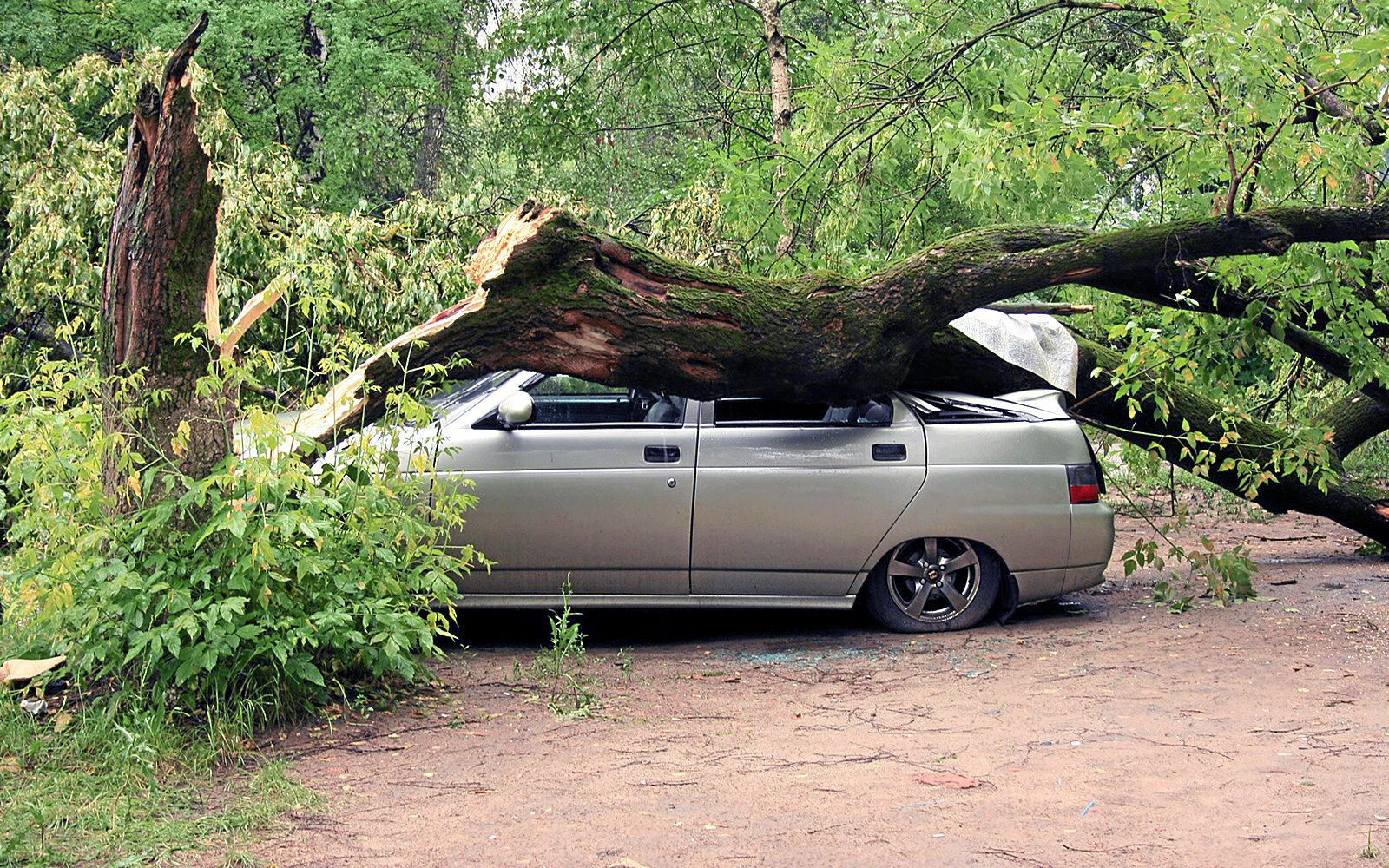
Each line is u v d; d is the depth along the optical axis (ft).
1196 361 26.53
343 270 28.94
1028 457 23.35
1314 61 22.68
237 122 67.87
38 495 15.53
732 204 35.14
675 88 62.23
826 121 35.81
